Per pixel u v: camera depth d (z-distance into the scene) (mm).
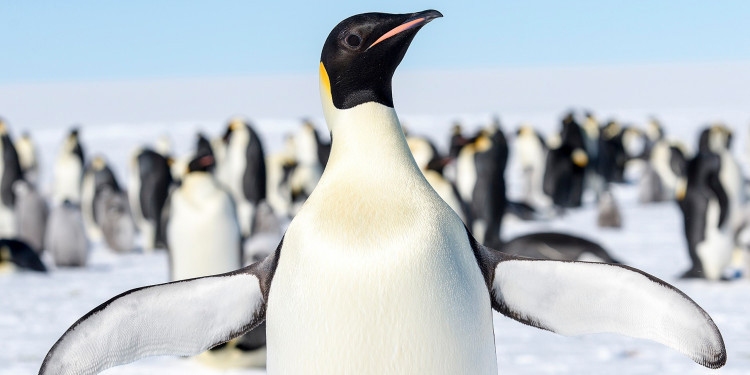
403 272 2863
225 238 7988
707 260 11008
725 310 8820
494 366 3074
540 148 26500
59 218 13812
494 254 3168
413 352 2852
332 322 2854
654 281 2975
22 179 18359
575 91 82562
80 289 11125
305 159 27219
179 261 8016
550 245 10797
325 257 2898
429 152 12734
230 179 18906
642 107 63438
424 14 3035
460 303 2920
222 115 67125
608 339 7508
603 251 10867
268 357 3055
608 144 29672
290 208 22297
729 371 6137
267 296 3074
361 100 3133
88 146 39969
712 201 10961
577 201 24531
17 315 8969
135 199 20969
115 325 3004
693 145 35344
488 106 69625
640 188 23531
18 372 6309
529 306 3102
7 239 12938
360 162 3059
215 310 3090
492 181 15781
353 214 2953
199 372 6109
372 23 3082
